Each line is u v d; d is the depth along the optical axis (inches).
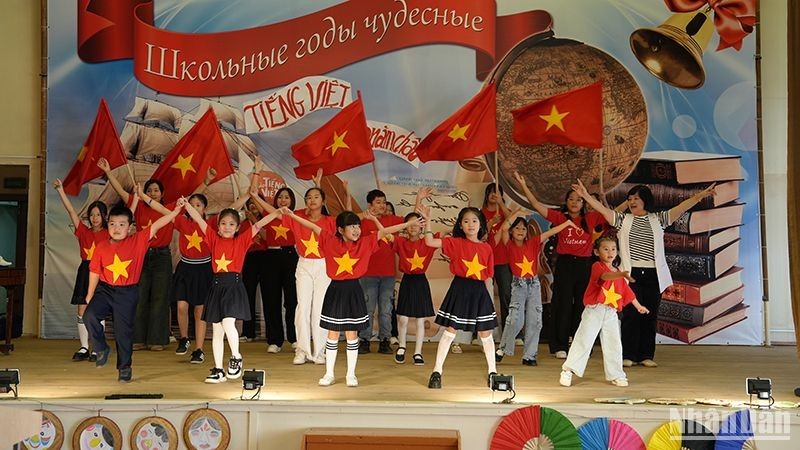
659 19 340.2
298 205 339.6
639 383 244.5
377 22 344.2
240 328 332.2
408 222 245.6
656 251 276.5
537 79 340.8
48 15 342.6
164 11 343.9
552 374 258.8
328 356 236.8
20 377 245.3
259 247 316.2
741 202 334.6
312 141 302.0
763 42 344.8
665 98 338.3
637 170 337.1
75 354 278.7
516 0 342.6
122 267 236.1
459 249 238.2
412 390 229.5
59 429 209.3
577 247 292.7
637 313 278.1
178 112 342.0
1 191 343.6
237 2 344.5
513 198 339.0
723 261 332.8
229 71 343.3
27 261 341.7
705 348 323.6
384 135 341.1
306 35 344.2
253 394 220.4
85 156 321.4
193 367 266.5
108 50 342.6
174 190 312.7
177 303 296.8
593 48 340.5
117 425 209.9
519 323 277.0
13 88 346.3
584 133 308.0
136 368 263.1
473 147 306.2
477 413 208.8
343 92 343.0
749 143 336.2
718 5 339.3
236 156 340.8
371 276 299.4
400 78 342.6
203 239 281.9
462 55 342.0
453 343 313.3
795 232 269.1
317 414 210.4
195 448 208.8
